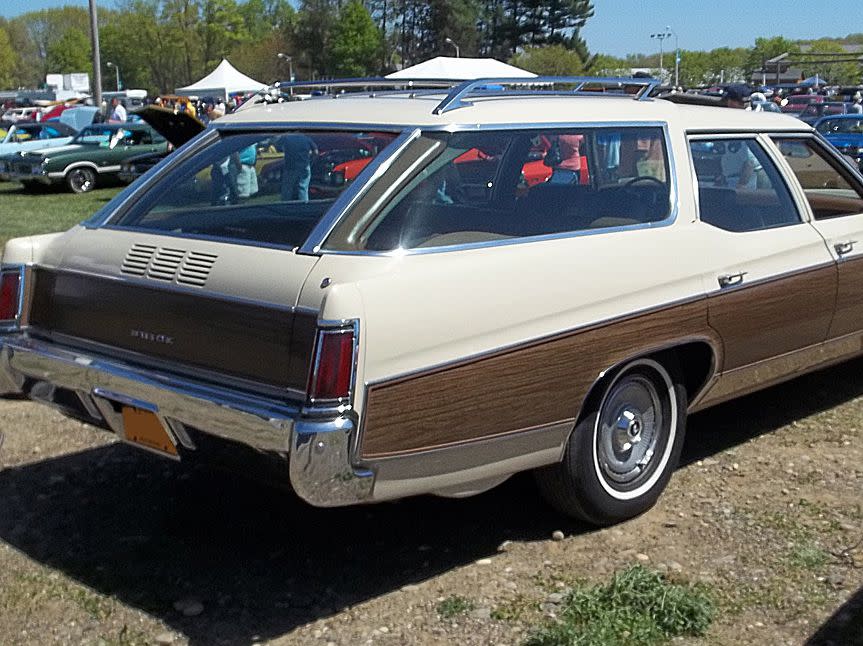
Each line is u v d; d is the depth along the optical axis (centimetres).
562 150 425
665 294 429
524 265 384
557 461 408
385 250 361
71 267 414
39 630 362
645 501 442
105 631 361
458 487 379
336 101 453
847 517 438
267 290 350
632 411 436
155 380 372
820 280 508
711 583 385
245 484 491
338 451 335
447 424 362
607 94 488
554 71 8181
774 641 346
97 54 3197
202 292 366
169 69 10119
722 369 464
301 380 338
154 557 416
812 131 545
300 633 359
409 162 385
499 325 372
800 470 493
